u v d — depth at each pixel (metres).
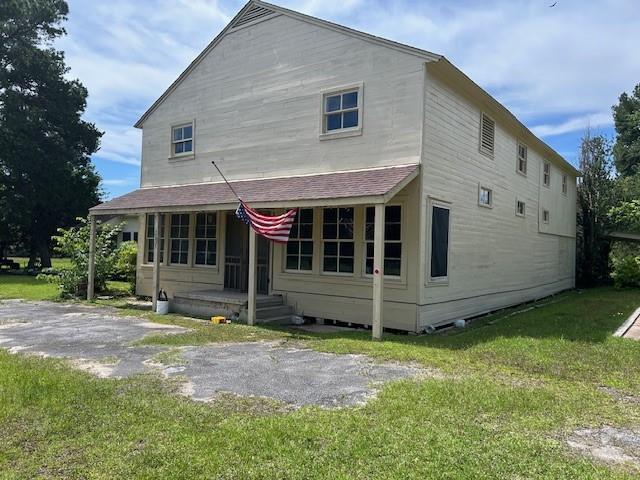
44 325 9.68
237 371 6.02
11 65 26.48
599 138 23.83
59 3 27.28
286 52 11.58
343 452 3.56
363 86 10.18
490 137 12.77
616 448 3.79
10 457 3.49
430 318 9.65
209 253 13.27
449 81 10.32
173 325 9.80
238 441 3.75
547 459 3.52
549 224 18.56
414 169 9.12
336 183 9.52
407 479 3.18
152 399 4.79
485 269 12.45
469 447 3.68
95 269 14.95
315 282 10.83
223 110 12.95
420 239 9.28
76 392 4.91
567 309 13.57
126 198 13.83
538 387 5.41
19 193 25.95
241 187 11.54
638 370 6.33
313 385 5.39
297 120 11.31
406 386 5.27
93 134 29.20
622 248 25.11
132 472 3.27
